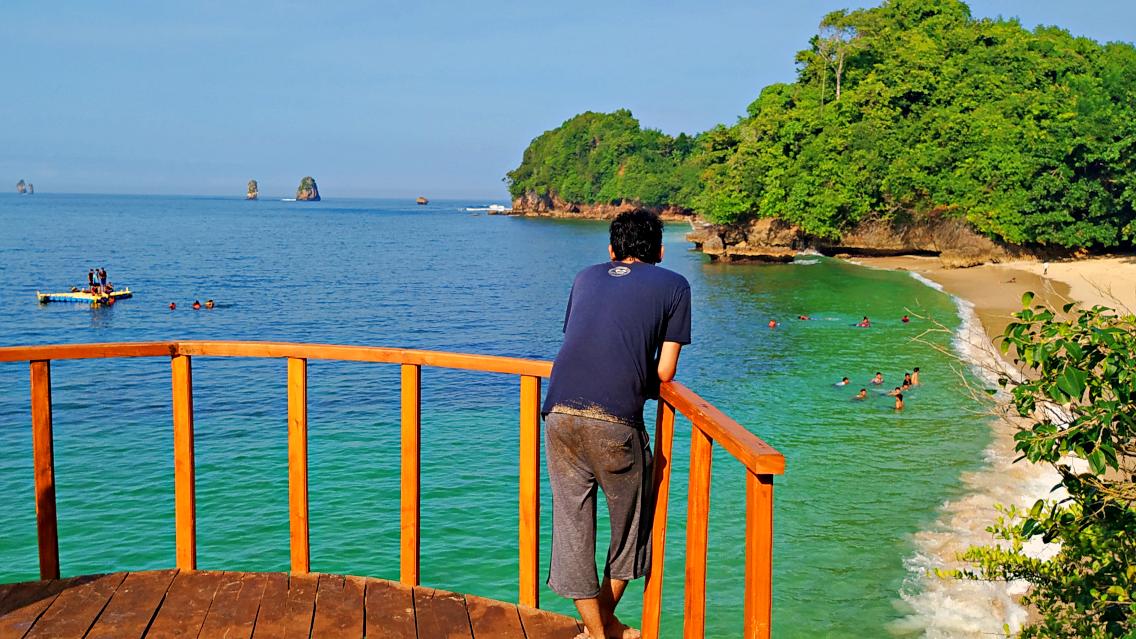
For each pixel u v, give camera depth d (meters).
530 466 3.74
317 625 3.61
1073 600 5.49
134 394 24.55
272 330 40.84
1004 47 86.44
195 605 3.77
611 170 193.62
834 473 17.30
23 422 21.34
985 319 39.09
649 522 3.38
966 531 14.14
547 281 65.56
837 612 11.59
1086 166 62.25
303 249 98.62
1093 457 4.36
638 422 3.18
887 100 81.25
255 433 20.36
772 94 110.94
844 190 74.69
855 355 31.38
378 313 47.00
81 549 13.60
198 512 15.13
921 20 102.81
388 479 16.97
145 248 93.88
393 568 13.09
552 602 12.48
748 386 26.20
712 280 60.59
